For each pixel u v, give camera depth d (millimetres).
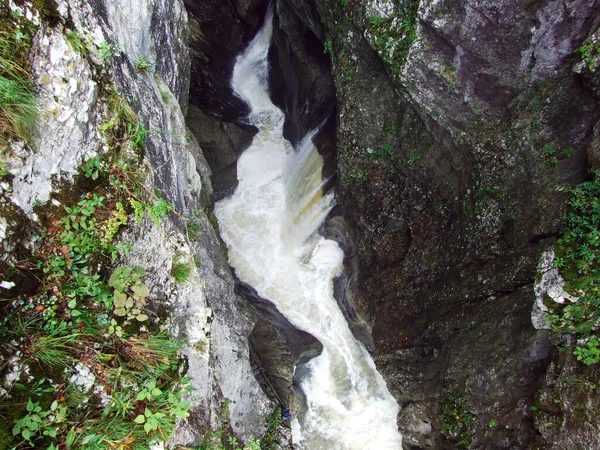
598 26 7172
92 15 4207
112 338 4078
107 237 4062
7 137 3342
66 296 3787
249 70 15164
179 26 9250
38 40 3525
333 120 12438
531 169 8070
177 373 4605
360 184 11273
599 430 6109
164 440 4141
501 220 8516
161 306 4785
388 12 9000
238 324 8398
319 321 12352
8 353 3418
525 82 8344
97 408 3857
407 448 10680
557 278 6719
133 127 4539
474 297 9227
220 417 6395
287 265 13141
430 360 10156
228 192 13828
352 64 10359
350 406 11344
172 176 6383
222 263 8922
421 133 9992
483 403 8469
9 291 3457
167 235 5047
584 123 7453
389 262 11414
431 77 8859
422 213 10625
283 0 12664
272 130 14812
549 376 7145
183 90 9961
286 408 9750
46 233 3695
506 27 7852
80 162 3910
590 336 6402
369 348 11875
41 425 3449
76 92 3758
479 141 8969
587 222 6746
